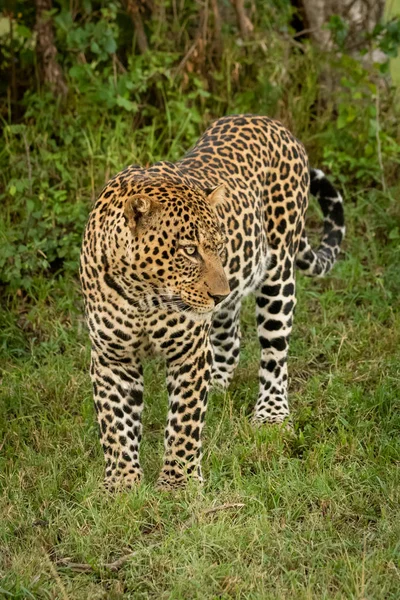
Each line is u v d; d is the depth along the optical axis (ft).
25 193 42.75
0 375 36.73
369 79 51.47
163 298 26.48
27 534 27.07
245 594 24.32
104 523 26.99
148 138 45.57
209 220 26.18
